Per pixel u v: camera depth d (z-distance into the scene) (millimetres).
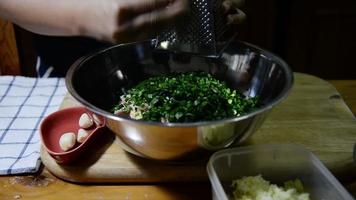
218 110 555
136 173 540
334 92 730
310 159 520
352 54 1293
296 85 752
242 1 643
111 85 651
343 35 1266
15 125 661
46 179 549
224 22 613
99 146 585
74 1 610
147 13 571
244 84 655
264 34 1259
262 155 524
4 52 964
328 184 486
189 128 461
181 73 683
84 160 557
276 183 521
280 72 596
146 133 477
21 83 795
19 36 978
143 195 523
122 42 624
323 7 1225
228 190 491
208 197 520
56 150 566
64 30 642
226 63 670
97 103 616
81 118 604
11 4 662
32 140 620
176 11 563
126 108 591
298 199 471
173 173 540
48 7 628
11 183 540
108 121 505
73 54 895
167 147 497
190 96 578
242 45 654
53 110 710
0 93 758
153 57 676
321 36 1271
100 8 577
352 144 592
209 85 636
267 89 618
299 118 656
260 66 636
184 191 531
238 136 511
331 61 1312
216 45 587
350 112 672
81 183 544
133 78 676
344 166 549
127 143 525
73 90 530
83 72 603
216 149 520
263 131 624
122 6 555
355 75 1325
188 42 597
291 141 602
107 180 542
